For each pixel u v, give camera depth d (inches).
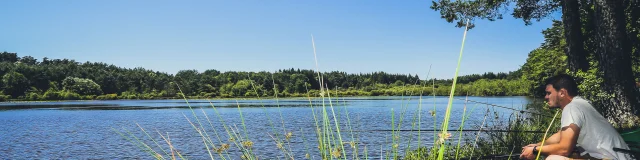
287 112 2171.5
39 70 5743.1
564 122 140.6
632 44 641.6
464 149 274.5
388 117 1519.4
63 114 2208.4
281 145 116.7
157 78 6200.8
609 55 495.8
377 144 695.7
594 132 138.1
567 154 139.6
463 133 348.2
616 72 489.7
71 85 5689.0
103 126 1450.5
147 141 960.3
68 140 1032.2
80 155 788.0
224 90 5231.3
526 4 689.0
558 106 149.9
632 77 491.2
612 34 492.1
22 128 1380.4
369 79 4904.0
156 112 2372.0
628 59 494.0
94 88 5802.2
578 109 139.7
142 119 1798.7
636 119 470.6
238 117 1830.7
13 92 5265.8
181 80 5905.5
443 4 690.2
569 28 582.2
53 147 903.1
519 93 2546.8
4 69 5541.3
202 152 745.0
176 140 954.7
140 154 776.9
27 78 5575.8
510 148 286.4
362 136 809.5
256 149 721.6
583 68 573.0
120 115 2103.8
